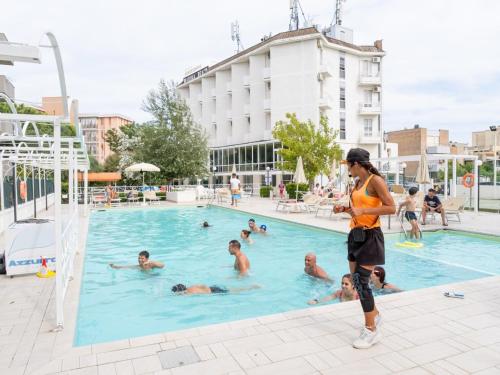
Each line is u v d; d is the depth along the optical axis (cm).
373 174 343
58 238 415
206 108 4772
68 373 307
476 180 1462
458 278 695
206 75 4675
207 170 3416
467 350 345
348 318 425
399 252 900
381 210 329
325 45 3584
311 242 1088
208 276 754
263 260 879
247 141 4041
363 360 326
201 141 3347
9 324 426
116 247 1070
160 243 1129
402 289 635
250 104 3991
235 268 799
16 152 953
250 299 613
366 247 343
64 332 401
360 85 3903
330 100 3644
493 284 558
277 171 3494
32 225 659
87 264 861
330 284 693
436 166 5147
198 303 593
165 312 554
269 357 331
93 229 1413
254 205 2212
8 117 394
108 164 5450
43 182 2072
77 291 566
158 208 2083
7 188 1208
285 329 393
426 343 359
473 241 1035
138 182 3878
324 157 2611
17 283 604
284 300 608
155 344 359
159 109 3272
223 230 1377
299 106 3509
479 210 1708
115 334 473
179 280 727
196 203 2409
